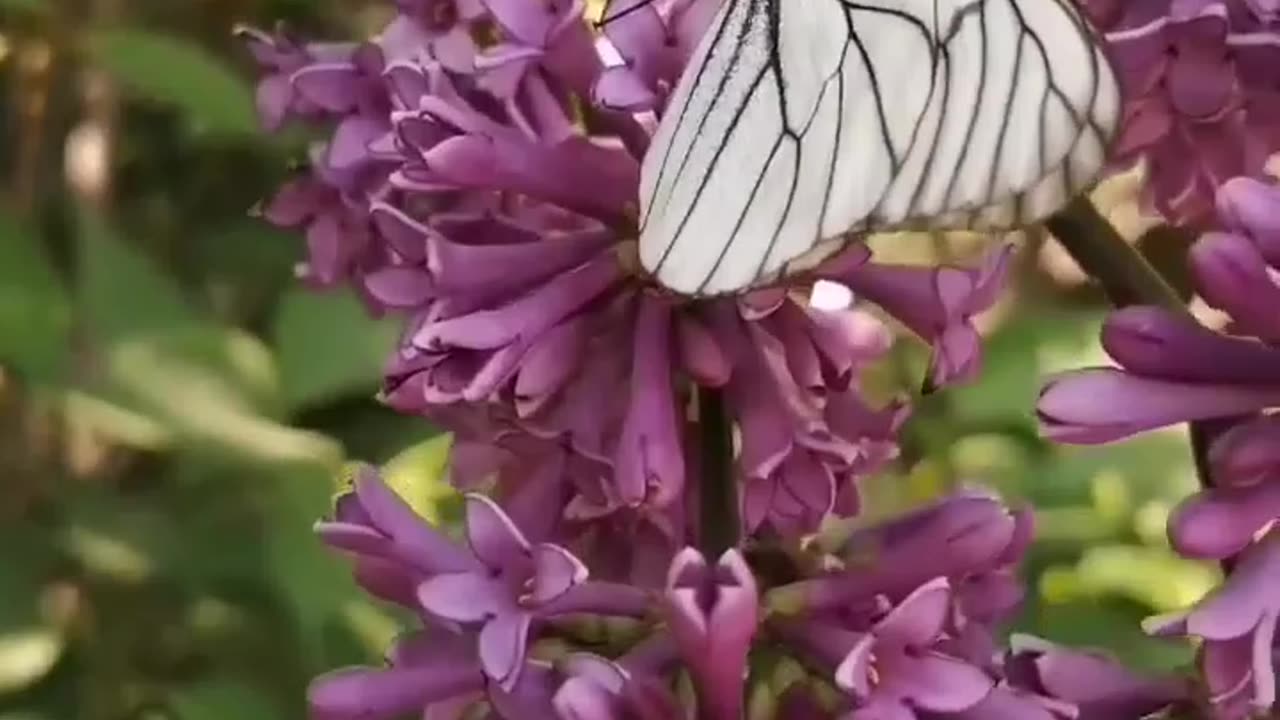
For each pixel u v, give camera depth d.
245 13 0.36
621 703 0.17
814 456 0.19
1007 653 0.19
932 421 0.33
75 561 0.31
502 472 0.20
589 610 0.18
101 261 0.28
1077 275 0.35
